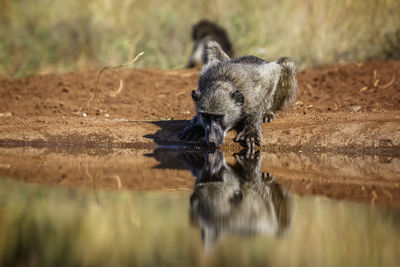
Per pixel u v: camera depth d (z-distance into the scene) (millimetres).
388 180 14453
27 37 38562
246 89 18703
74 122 21406
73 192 12516
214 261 8398
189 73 32625
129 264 8133
